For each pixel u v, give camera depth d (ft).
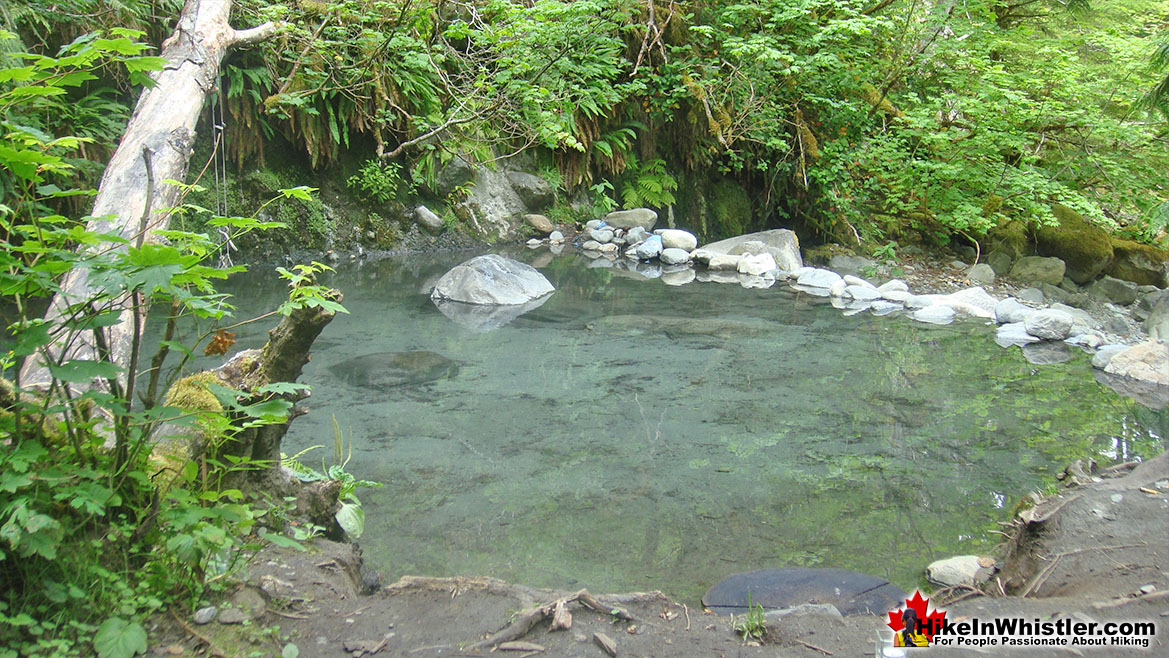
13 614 6.19
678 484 12.57
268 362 9.07
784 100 37.29
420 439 14.10
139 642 6.18
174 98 17.16
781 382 18.10
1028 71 36.52
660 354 20.01
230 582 7.57
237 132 28.94
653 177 37.65
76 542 6.77
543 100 30.66
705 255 32.83
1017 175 33.65
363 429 14.47
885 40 37.45
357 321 22.21
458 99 30.73
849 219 37.60
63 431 7.11
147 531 7.11
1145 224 35.35
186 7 21.13
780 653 7.05
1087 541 9.35
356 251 32.01
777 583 9.42
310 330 8.85
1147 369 19.63
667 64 34.96
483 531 10.85
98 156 24.56
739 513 11.62
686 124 38.22
